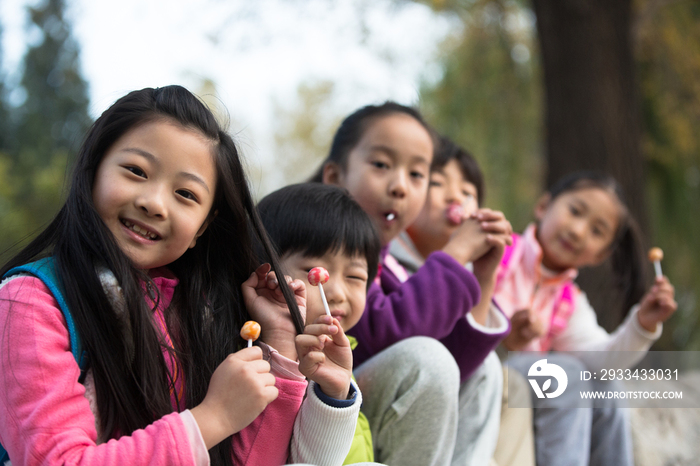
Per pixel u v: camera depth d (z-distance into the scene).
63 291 0.90
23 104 12.34
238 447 1.01
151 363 0.91
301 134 8.41
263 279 1.14
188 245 0.99
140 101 0.99
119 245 0.94
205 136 1.01
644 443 2.13
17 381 0.81
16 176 10.06
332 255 1.23
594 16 4.02
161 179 0.95
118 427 0.90
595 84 3.98
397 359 1.26
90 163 0.96
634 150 4.00
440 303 1.38
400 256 1.84
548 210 2.32
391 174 1.61
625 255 2.51
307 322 1.21
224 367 0.90
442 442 1.26
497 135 5.92
